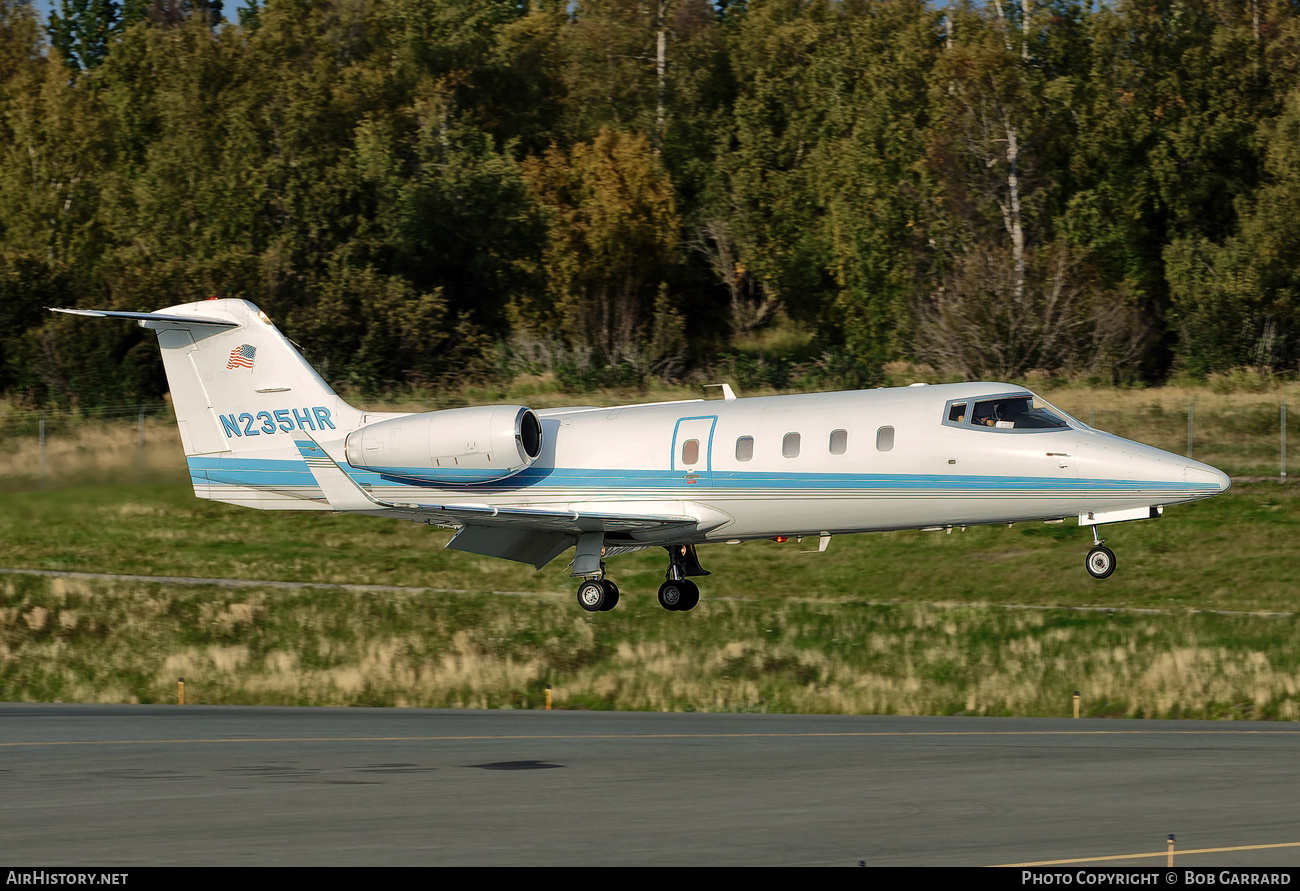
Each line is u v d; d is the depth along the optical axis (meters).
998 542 127.12
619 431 88.88
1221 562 119.75
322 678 97.19
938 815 44.19
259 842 40.44
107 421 169.00
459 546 93.81
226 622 106.31
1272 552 120.62
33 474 150.50
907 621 104.25
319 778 52.28
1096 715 87.94
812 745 63.31
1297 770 53.78
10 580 109.44
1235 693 89.06
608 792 48.66
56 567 124.06
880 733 69.75
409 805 46.19
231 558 127.75
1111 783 50.47
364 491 87.38
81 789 49.75
